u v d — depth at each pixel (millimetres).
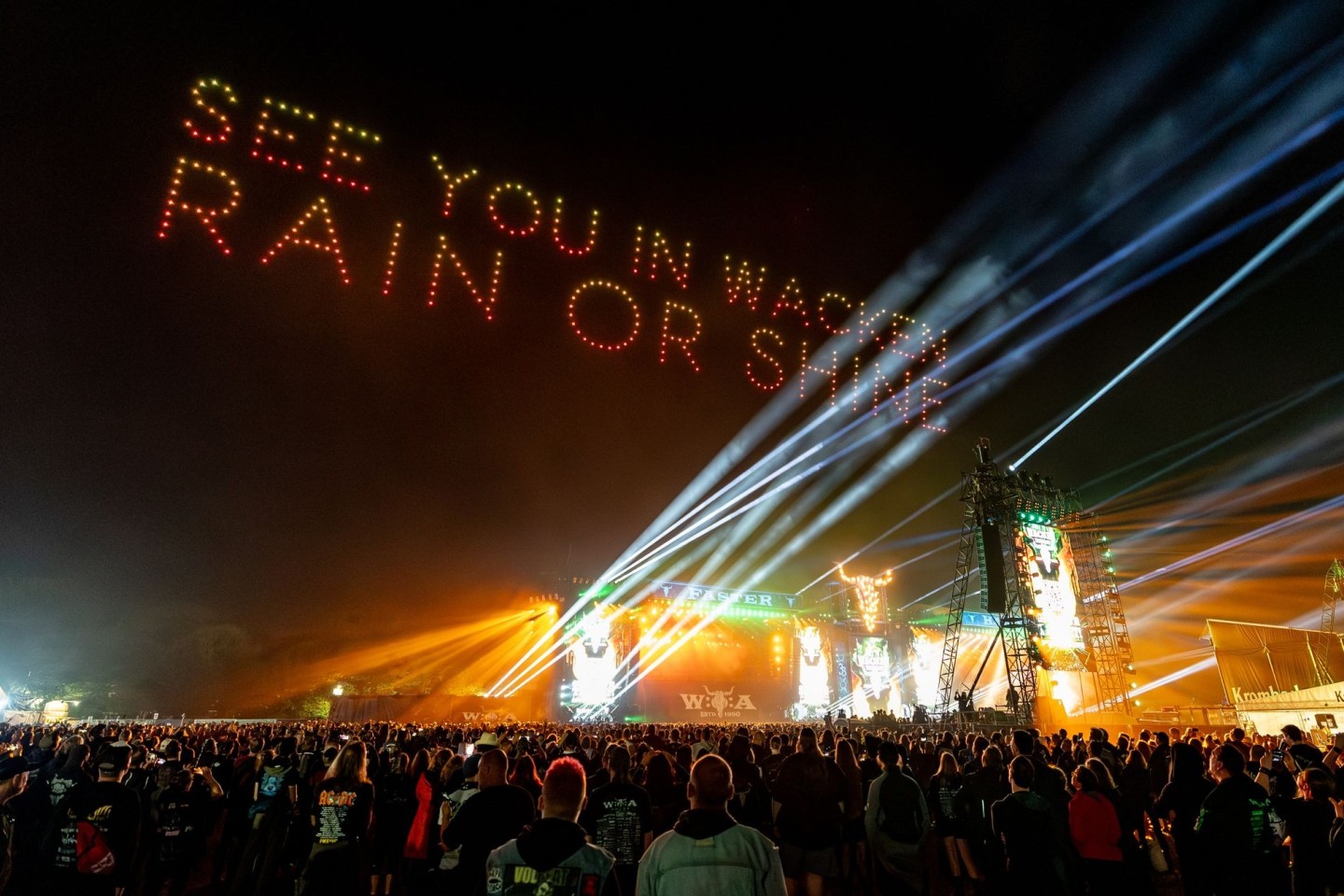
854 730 28688
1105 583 30266
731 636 47281
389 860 8688
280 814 8195
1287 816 6219
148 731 19078
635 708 43000
